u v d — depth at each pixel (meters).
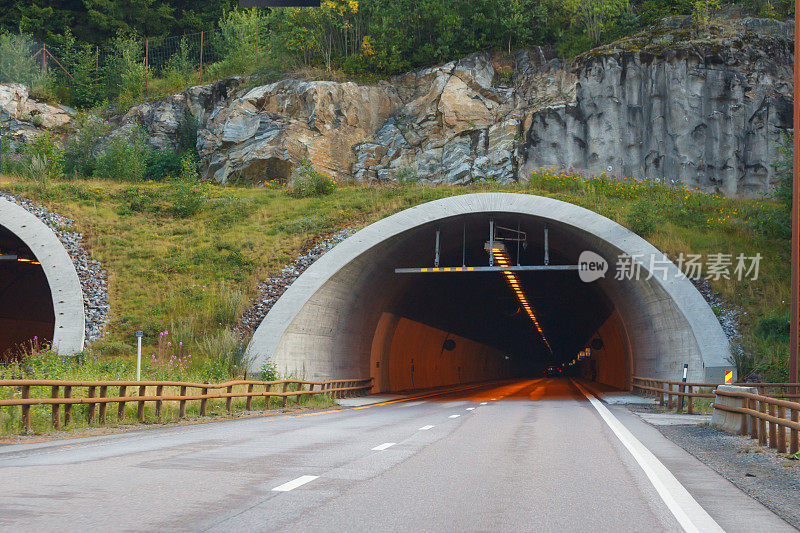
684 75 48.94
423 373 55.34
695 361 29.78
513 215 35.47
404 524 6.13
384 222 35.09
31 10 82.19
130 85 71.75
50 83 70.56
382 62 58.97
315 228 39.66
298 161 52.00
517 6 58.53
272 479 8.45
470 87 54.19
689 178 47.84
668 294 31.39
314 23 63.59
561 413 22.86
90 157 59.22
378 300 39.19
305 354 32.72
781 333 29.47
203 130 58.59
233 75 67.25
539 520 6.40
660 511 6.86
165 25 88.81
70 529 5.60
